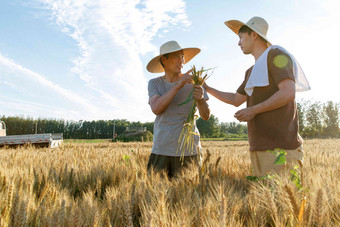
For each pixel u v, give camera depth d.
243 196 1.99
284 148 2.52
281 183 1.92
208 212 1.51
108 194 2.00
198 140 3.71
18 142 16.22
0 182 2.22
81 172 3.07
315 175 2.37
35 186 2.38
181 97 3.69
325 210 1.52
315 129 58.56
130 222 1.26
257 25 2.87
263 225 1.48
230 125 125.69
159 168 3.50
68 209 1.54
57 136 18.73
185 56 4.35
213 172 2.56
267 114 2.60
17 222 1.42
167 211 1.58
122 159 4.80
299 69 2.85
